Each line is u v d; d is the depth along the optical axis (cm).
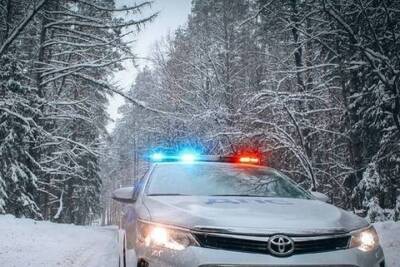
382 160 1711
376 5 1666
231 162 644
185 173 570
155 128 2675
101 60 2306
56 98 2570
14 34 1883
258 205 441
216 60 2695
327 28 1859
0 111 2202
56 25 2334
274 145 1802
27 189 2359
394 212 1600
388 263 727
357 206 1831
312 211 433
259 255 370
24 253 912
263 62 2819
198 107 2289
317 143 2223
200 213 411
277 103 1664
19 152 2277
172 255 382
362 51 1374
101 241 1186
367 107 1808
